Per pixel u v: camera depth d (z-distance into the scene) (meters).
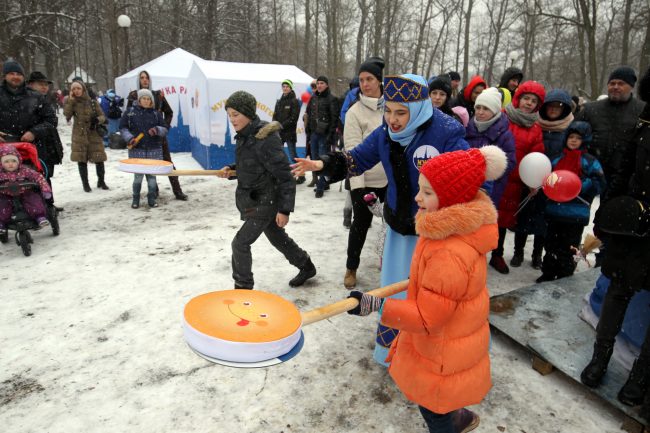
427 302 1.62
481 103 3.81
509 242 5.79
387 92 2.31
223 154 9.20
